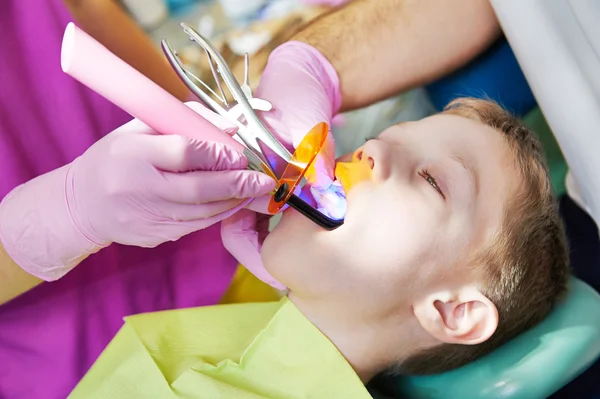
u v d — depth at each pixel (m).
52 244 0.81
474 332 0.85
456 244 0.83
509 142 0.90
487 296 0.86
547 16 0.91
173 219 0.79
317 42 1.14
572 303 0.94
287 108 0.96
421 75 1.16
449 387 0.92
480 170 0.86
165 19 1.14
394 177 0.83
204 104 0.86
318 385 0.85
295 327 0.87
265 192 0.76
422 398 0.94
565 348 0.89
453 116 0.91
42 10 1.03
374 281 0.83
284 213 0.88
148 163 0.74
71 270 0.99
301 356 0.86
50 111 1.01
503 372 0.89
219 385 0.84
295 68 1.05
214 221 0.83
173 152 0.73
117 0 1.12
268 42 1.17
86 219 0.79
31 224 0.81
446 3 1.15
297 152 0.71
